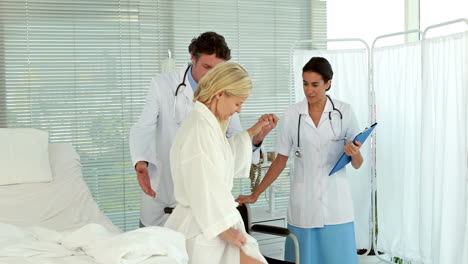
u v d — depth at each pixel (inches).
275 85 163.8
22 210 107.2
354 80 140.5
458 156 114.0
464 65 111.2
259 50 161.2
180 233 72.9
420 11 162.4
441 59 117.5
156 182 102.1
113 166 147.2
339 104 107.2
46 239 80.8
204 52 87.4
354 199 143.9
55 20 139.6
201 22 153.9
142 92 148.5
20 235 80.7
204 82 70.6
